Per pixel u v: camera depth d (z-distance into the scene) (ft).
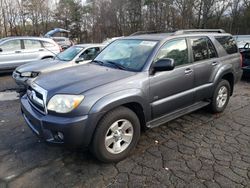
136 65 11.72
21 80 21.31
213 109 15.72
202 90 14.21
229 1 81.46
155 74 11.50
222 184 9.14
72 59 23.58
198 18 80.89
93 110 9.33
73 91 9.48
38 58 33.19
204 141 12.47
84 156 11.21
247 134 13.23
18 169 10.27
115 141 10.46
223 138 12.78
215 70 15.01
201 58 14.28
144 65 11.47
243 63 26.45
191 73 13.30
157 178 9.54
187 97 13.28
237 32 83.82
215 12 81.76
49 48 34.22
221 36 16.21
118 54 13.28
